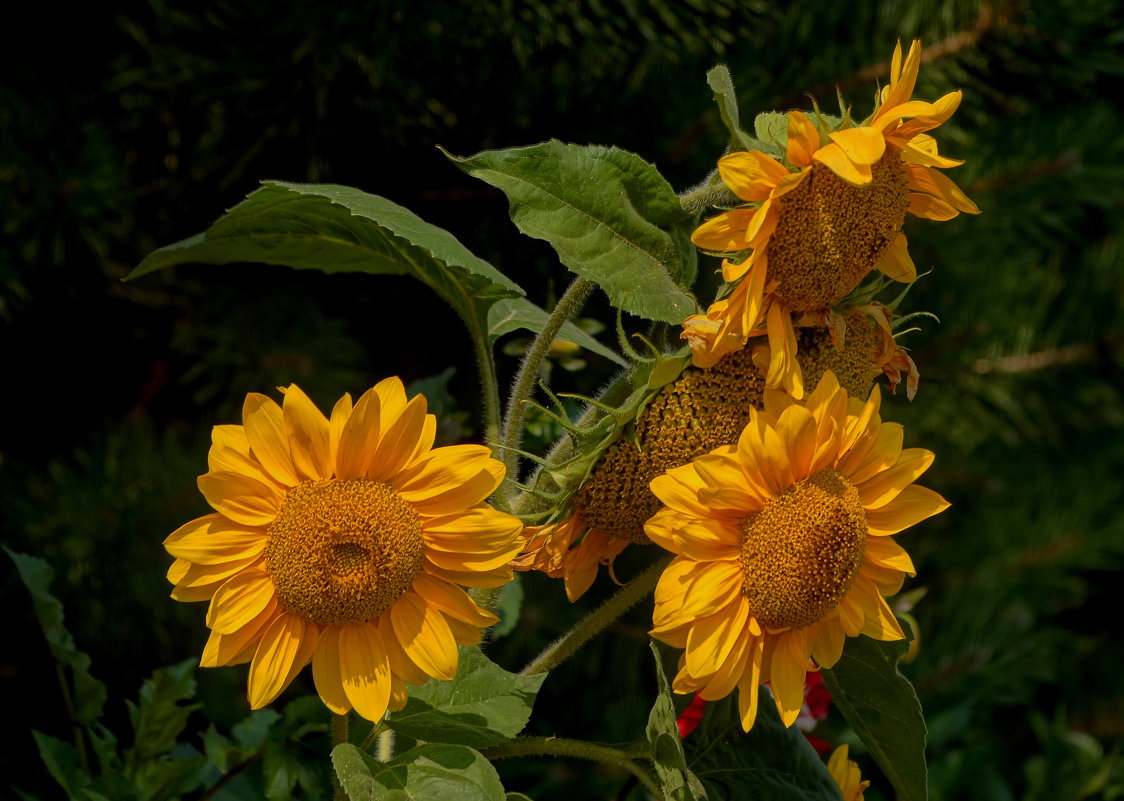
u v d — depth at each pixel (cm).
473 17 239
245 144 243
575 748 137
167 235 254
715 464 125
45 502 246
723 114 127
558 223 129
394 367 272
